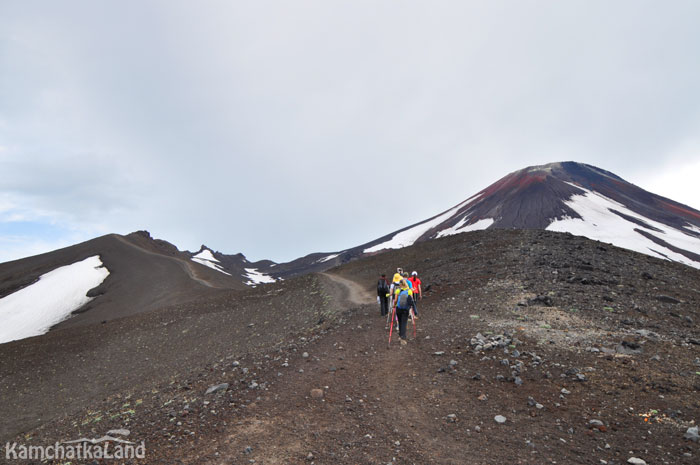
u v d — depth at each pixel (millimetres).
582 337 10039
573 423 6031
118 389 20656
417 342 11508
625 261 21969
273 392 8133
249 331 27859
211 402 7730
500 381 7980
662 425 5629
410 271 34094
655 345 9055
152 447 5930
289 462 5211
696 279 19203
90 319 65062
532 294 15336
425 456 5332
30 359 30906
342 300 27766
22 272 97000
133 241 127625
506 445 5535
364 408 7160
